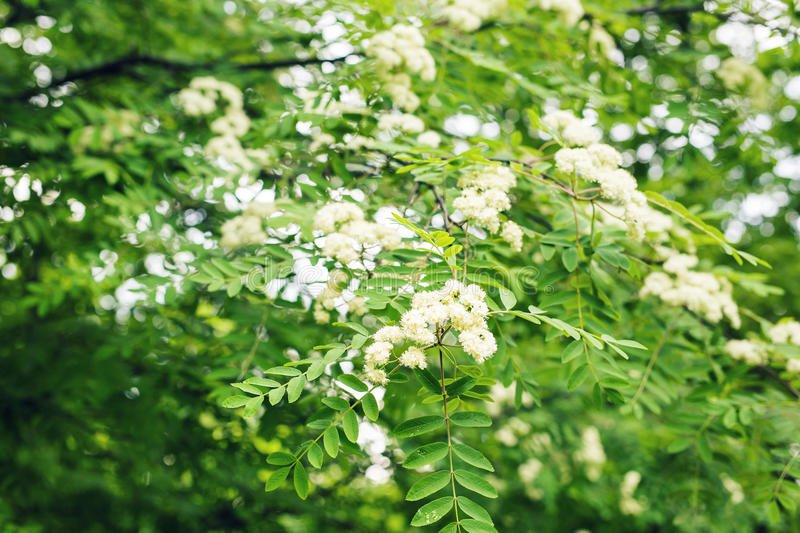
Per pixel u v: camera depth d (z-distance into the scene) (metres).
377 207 3.55
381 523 6.63
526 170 3.30
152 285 3.55
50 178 4.00
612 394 3.03
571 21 4.51
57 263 5.62
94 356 4.48
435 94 4.29
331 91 3.93
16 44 5.48
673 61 5.14
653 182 6.22
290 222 3.33
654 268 3.83
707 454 3.74
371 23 4.11
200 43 5.56
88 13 5.14
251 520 5.82
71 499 5.45
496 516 6.86
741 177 7.18
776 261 9.16
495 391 6.34
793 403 3.65
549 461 6.96
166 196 4.21
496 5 4.52
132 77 5.25
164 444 4.96
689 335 4.05
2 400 4.94
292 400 2.26
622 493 6.95
